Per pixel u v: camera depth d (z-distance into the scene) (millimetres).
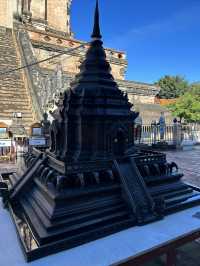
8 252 3604
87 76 5059
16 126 13812
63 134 4773
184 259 4953
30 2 30297
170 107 33812
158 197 4832
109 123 4828
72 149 4711
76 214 4027
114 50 30922
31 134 12320
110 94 4891
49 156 5109
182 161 14977
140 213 4375
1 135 13133
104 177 4633
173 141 21109
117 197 4582
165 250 3820
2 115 14703
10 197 5129
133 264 3490
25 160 6379
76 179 4293
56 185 4172
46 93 17219
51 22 32781
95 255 3479
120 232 4090
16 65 18234
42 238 3590
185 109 31625
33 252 3381
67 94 4785
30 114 15625
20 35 20297
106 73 5105
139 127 19547
